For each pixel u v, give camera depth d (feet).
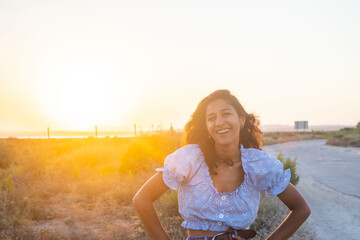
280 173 5.97
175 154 5.97
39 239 15.69
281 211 20.94
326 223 20.53
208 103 6.14
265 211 19.45
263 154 6.07
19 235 15.76
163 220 17.97
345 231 18.90
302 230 18.69
